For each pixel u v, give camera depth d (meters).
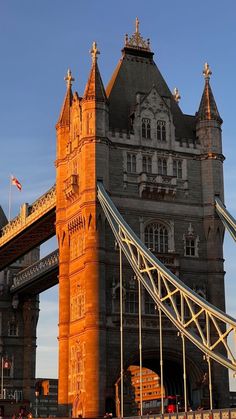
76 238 84.62
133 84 91.00
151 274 74.88
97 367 76.44
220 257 84.81
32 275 121.50
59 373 82.69
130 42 94.25
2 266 128.50
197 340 67.25
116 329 78.69
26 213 105.00
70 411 80.12
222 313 64.94
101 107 83.94
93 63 85.69
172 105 91.56
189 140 88.19
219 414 56.72
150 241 83.38
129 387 96.75
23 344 131.88
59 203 88.38
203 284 83.75
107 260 80.44
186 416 60.00
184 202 85.69
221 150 88.56
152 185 83.75
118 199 82.88
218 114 89.50
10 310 132.62
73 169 86.75
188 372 81.62
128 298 80.56
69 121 90.38
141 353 72.38
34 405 128.50
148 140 86.12
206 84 90.81
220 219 85.75
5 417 97.88
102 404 75.69
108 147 83.62
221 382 80.38
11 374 129.50
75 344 81.31
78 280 82.69
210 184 86.62
